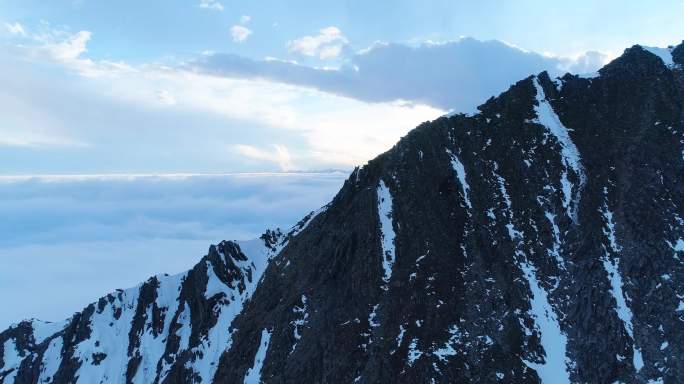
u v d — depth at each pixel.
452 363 72.62
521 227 84.62
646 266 74.94
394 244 87.62
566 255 80.38
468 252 83.94
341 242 93.25
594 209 82.75
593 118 93.81
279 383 81.94
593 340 71.94
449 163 93.88
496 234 84.62
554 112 96.50
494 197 88.62
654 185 81.56
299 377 80.38
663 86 92.69
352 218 95.75
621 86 96.38
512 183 89.50
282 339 88.00
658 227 77.62
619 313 72.81
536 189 87.44
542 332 74.56
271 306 97.88
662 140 85.69
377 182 96.88
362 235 90.75
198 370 97.38
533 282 79.25
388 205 92.56
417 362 73.12
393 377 72.75
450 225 86.94
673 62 97.00
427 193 91.25
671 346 68.38
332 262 92.69
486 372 71.44
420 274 82.69
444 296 79.75
